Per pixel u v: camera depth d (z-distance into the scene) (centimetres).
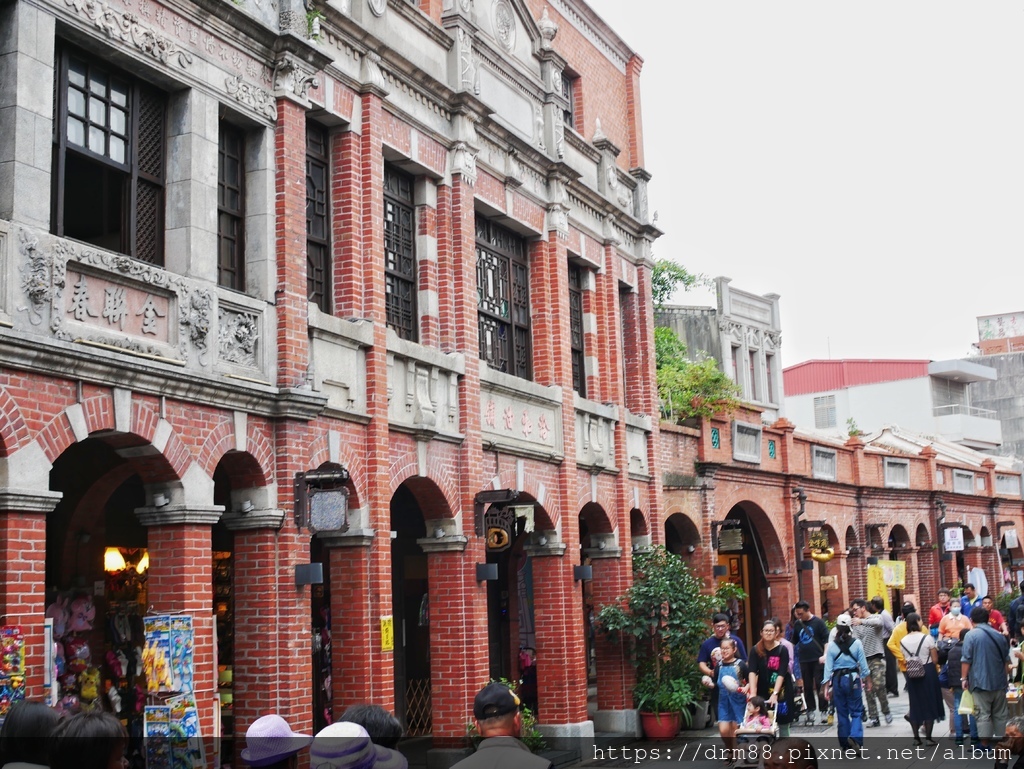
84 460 1275
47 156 999
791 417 5691
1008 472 4416
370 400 1408
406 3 1560
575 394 1953
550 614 1844
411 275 1592
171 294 1121
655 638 2017
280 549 1238
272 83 1304
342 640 1366
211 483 1155
